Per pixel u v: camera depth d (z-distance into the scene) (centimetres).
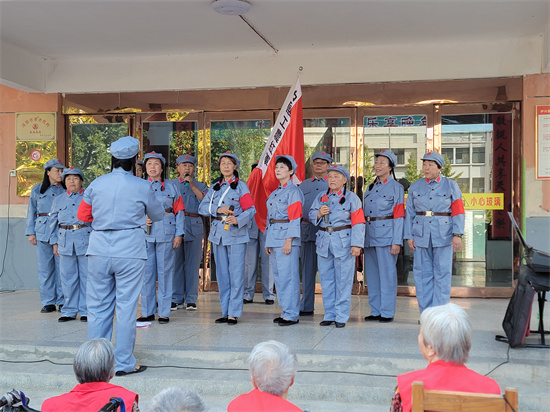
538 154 642
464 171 664
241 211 528
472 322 518
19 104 753
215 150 721
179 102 724
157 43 667
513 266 654
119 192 401
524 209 645
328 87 686
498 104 652
